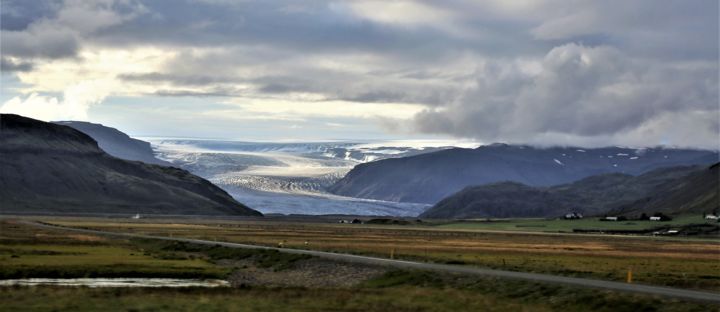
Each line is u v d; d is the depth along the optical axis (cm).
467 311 6366
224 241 17725
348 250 14100
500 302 6881
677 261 12975
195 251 15162
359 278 9500
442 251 14750
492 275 8406
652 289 7031
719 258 14112
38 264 10400
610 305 6391
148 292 7419
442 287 8119
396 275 9175
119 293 7262
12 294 7019
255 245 15838
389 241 19462
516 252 15012
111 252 13650
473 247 16938
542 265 10831
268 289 7838
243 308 6369
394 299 7050
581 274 9094
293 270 10956
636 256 14412
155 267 10562
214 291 7600
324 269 10531
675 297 6353
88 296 6975
